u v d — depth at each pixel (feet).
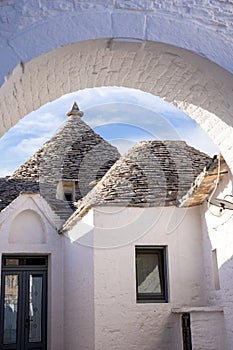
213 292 32.24
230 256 28.58
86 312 35.22
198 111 20.40
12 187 47.19
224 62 16.48
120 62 18.45
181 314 32.50
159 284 34.91
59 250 42.45
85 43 16.07
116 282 34.01
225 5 16.97
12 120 19.56
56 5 15.99
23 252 41.47
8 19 15.72
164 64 18.21
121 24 16.14
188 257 34.81
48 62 16.79
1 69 15.33
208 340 29.50
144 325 33.45
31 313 42.01
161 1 16.57
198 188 29.84
